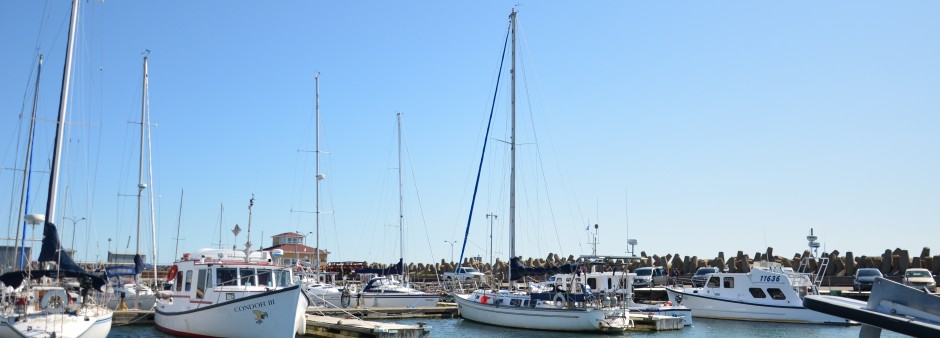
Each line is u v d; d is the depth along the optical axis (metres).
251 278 26.86
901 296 10.78
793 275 38.34
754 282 38.59
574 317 32.25
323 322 30.25
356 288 45.59
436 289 51.03
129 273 35.94
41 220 21.28
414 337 28.36
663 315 35.34
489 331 33.41
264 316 24.16
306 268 46.62
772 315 37.44
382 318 39.31
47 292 21.77
